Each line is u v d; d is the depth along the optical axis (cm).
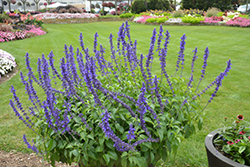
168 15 2902
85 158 244
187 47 1184
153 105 257
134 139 239
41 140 282
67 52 308
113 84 311
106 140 246
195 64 878
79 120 259
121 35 316
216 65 858
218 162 244
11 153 406
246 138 254
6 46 1342
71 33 1923
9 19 2228
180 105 280
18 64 954
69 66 304
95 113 254
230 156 256
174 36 1536
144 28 2109
